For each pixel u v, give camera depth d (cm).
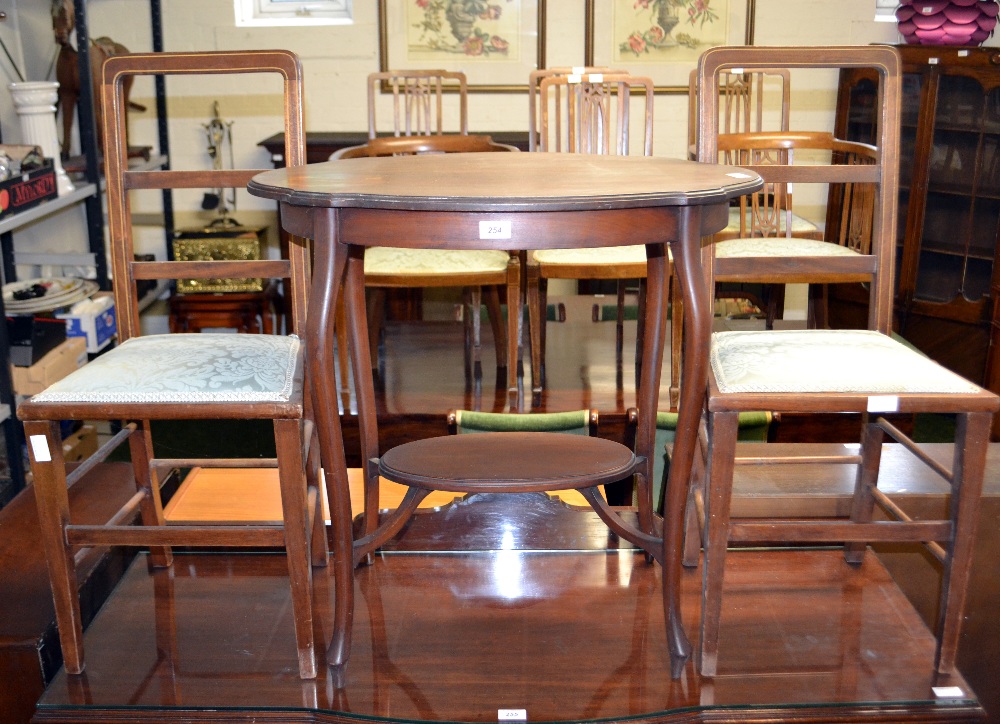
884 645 174
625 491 275
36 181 300
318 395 150
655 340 187
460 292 461
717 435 155
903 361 162
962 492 156
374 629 178
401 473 174
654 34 446
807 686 162
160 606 188
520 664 168
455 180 157
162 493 241
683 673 166
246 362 162
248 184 160
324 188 148
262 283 429
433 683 163
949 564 161
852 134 432
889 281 186
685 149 457
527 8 442
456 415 247
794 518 213
